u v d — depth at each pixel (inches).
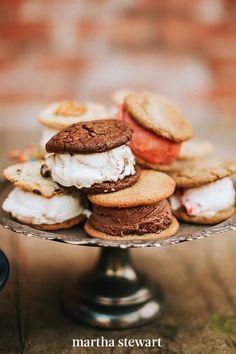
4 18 43.9
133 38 45.7
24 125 46.4
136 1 44.8
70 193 21.5
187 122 24.1
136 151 22.7
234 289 24.8
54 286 24.9
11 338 21.4
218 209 22.8
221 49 46.4
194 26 45.7
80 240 19.5
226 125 44.0
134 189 20.5
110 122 21.1
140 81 46.6
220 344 21.3
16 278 25.1
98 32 45.3
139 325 22.5
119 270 24.1
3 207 22.2
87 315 22.7
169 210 21.2
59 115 23.8
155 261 27.1
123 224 20.3
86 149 19.8
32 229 20.3
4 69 45.1
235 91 47.2
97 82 46.4
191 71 46.8
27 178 21.7
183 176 22.7
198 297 24.2
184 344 21.4
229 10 45.4
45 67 45.5
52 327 22.3
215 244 28.6
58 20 44.6
